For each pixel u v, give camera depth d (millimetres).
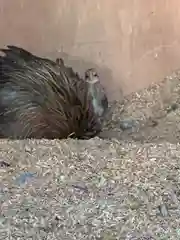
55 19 2113
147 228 1423
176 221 1446
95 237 1396
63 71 2047
